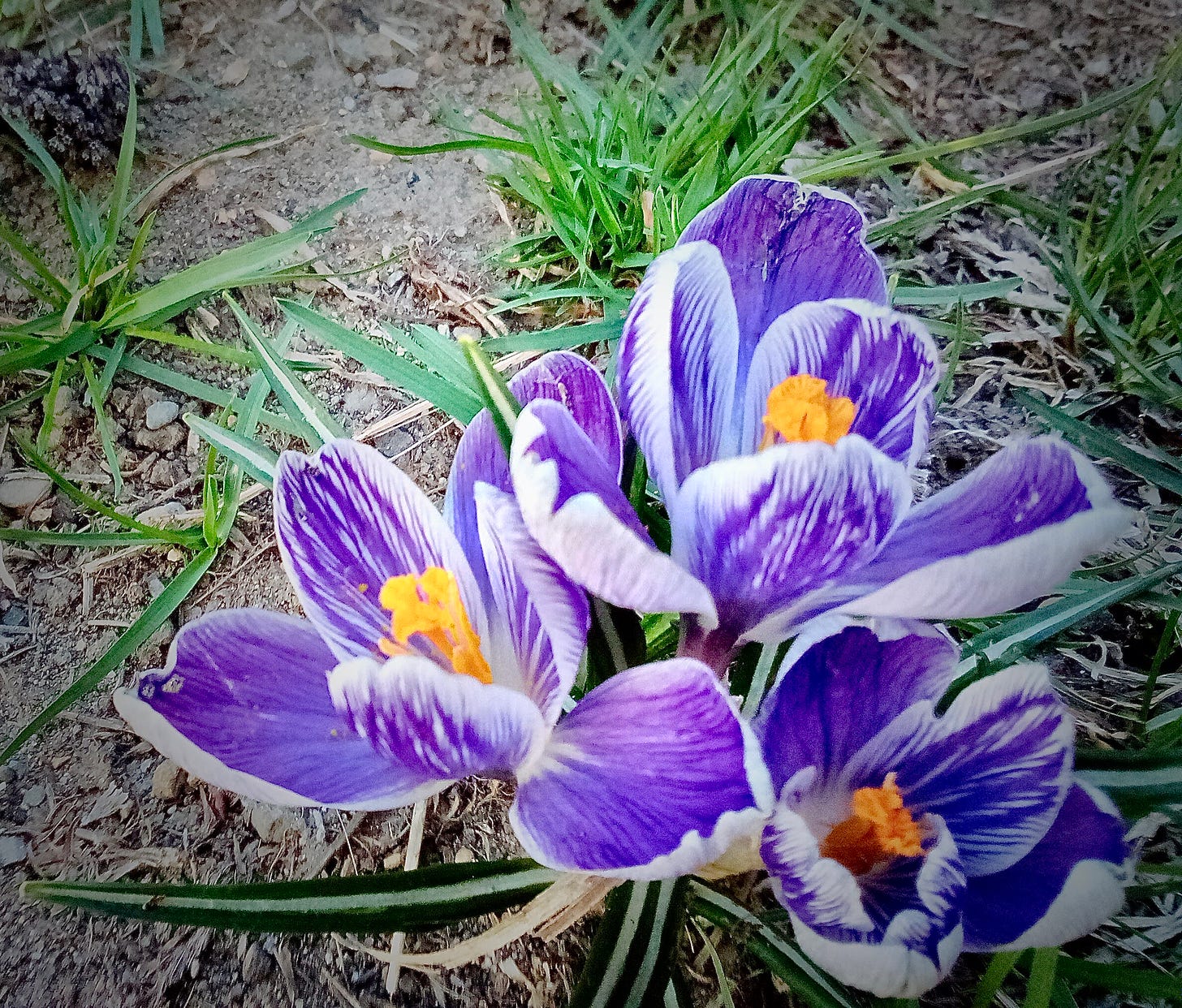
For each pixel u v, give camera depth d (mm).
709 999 121
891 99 225
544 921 116
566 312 188
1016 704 89
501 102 215
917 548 90
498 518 88
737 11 230
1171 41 234
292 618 100
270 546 158
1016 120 222
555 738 92
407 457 168
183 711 92
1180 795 103
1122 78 229
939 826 90
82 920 126
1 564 155
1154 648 151
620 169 187
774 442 101
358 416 173
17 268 185
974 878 89
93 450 168
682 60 226
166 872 130
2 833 132
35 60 198
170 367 176
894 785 90
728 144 193
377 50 222
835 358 100
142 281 185
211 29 222
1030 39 235
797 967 111
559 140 188
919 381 97
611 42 224
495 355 179
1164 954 124
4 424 169
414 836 131
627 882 103
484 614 101
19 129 189
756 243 106
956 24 238
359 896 99
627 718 89
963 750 92
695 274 93
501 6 230
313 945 125
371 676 80
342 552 99
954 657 90
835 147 215
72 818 133
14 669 146
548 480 79
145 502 162
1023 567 83
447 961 117
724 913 116
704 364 99
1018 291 193
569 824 86
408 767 89
